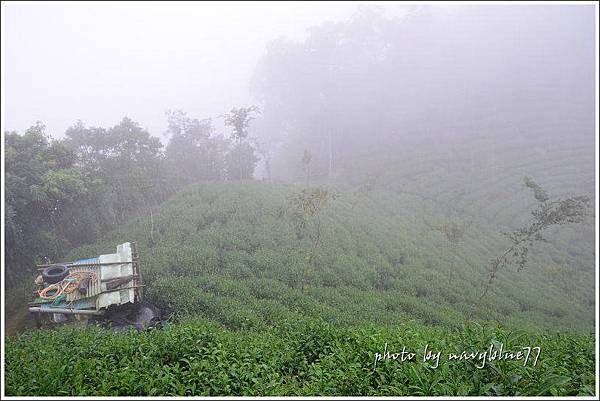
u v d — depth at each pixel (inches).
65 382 240.2
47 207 637.3
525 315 602.2
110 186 863.7
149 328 396.2
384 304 532.1
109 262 504.4
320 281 574.2
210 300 463.2
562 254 905.5
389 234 853.8
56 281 474.6
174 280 509.4
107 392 231.6
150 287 499.8
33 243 603.8
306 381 265.9
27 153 609.3
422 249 799.1
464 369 239.1
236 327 419.5
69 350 296.7
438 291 618.2
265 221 767.1
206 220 780.0
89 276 471.2
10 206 530.0
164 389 237.5
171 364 271.0
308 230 741.9
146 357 275.6
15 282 558.9
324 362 274.5
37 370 249.4
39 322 441.7
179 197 961.5
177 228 729.0
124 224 823.1
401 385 230.2
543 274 808.9
